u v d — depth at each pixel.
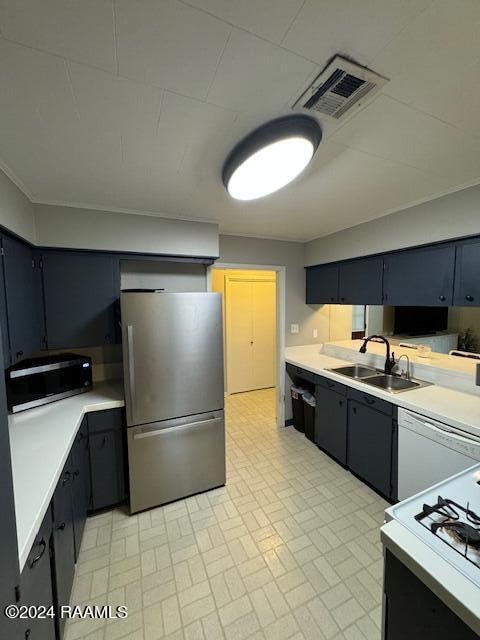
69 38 0.77
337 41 0.80
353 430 2.44
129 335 1.96
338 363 3.13
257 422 3.65
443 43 0.80
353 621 1.34
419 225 2.12
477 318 4.37
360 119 1.15
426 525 0.85
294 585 1.51
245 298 4.71
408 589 0.77
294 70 0.90
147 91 0.98
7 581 0.73
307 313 3.55
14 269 1.71
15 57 0.82
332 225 2.74
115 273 2.27
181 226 2.43
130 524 1.96
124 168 1.54
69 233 2.07
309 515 2.02
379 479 2.19
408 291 2.28
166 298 2.04
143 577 1.57
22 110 1.07
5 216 1.52
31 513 0.99
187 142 1.30
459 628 0.65
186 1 0.68
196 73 0.90
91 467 1.99
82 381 2.21
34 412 1.85
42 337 2.09
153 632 1.31
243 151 1.30
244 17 0.73
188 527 1.92
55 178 1.65
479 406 1.85
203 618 1.36
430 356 2.65
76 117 1.12
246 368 4.80
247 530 1.89
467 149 1.39
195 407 2.19
